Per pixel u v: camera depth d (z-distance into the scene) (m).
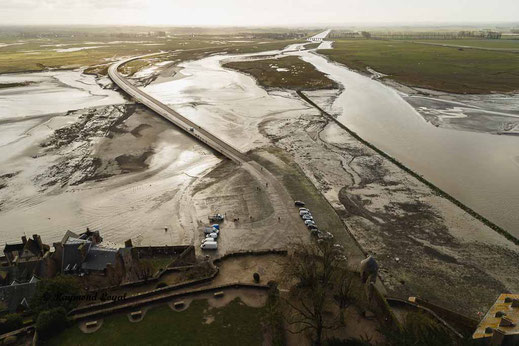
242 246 83.06
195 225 91.50
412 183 112.75
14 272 67.81
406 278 73.19
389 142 149.12
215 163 127.56
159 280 69.19
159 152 136.75
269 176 116.06
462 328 58.75
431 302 66.88
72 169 122.31
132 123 171.12
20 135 154.38
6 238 86.62
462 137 154.50
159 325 57.06
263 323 57.84
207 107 198.50
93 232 80.69
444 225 91.25
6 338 53.97
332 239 83.62
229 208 98.81
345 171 121.00
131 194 106.25
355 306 61.84
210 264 74.19
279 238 85.69
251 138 151.12
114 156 132.88
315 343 55.09
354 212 96.88
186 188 109.81
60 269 71.12
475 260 78.94
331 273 66.31
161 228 90.56
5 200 102.88
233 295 64.12
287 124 168.88
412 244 84.06
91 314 58.16
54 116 181.25
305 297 63.12
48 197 104.56
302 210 95.12
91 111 190.00
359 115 186.50
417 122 175.38
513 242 84.94
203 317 58.91
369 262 62.00
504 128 164.88
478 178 117.50
